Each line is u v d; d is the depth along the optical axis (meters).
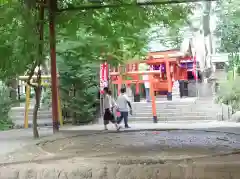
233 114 19.14
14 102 20.70
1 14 11.59
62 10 13.62
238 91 19.84
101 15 14.27
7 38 12.10
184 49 25.53
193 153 8.70
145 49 21.88
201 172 6.81
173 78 27.31
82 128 16.81
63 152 9.44
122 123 18.94
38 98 12.98
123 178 6.98
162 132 14.05
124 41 15.82
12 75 13.12
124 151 9.35
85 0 14.63
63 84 19.91
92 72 20.77
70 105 19.81
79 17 13.96
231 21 25.64
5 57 12.15
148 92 23.14
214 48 29.39
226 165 6.87
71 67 20.08
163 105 21.48
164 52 25.69
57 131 14.05
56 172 7.18
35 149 9.98
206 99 23.03
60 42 16.23
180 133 13.56
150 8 13.84
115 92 21.86
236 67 21.97
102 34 14.45
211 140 11.33
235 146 9.88
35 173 7.32
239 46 25.33
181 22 15.45
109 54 16.86
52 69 13.87
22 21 12.03
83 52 15.95
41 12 12.94
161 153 8.83
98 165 7.26
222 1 26.61
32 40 11.84
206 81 27.38
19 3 11.84
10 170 7.49
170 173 6.88
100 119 20.33
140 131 14.57
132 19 13.90
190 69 29.27
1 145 10.95
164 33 27.50
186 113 20.12
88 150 9.73
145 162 7.44
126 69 22.11
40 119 20.55
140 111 21.09
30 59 12.18
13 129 17.09
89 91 20.55
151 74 19.59
